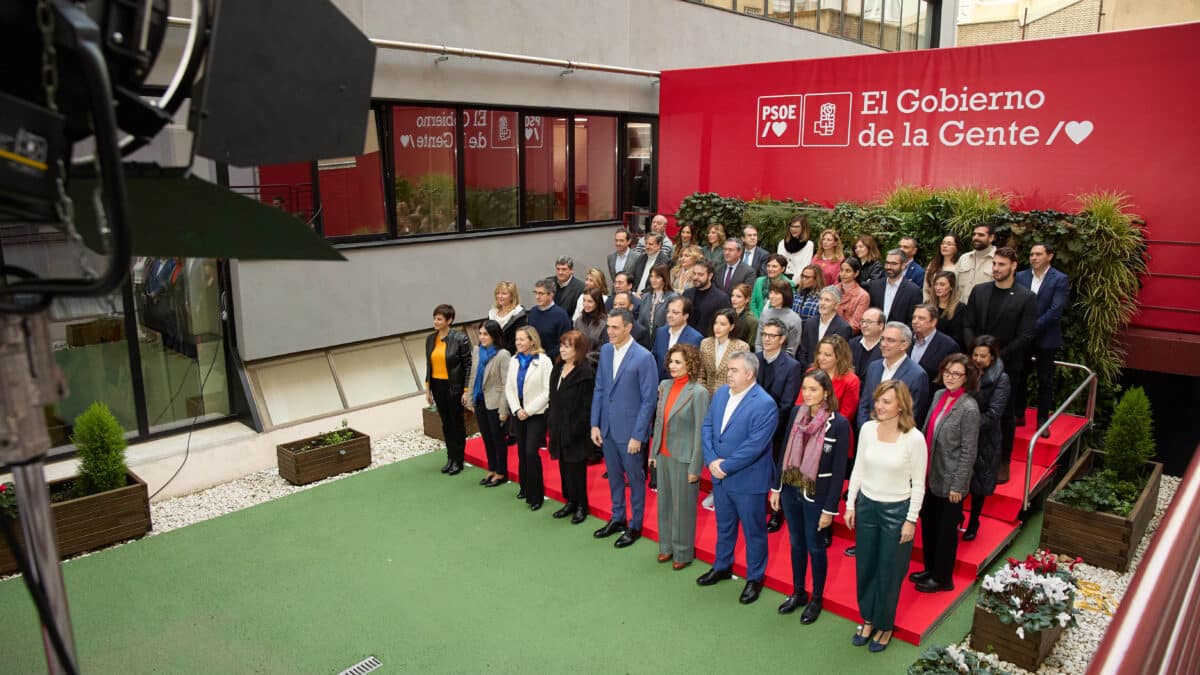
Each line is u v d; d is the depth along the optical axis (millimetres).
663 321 9188
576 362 7512
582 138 14305
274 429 10258
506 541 7473
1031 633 5473
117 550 7375
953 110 10727
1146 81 9078
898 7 22828
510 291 9211
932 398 6961
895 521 5508
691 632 5980
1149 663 875
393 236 11594
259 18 1438
